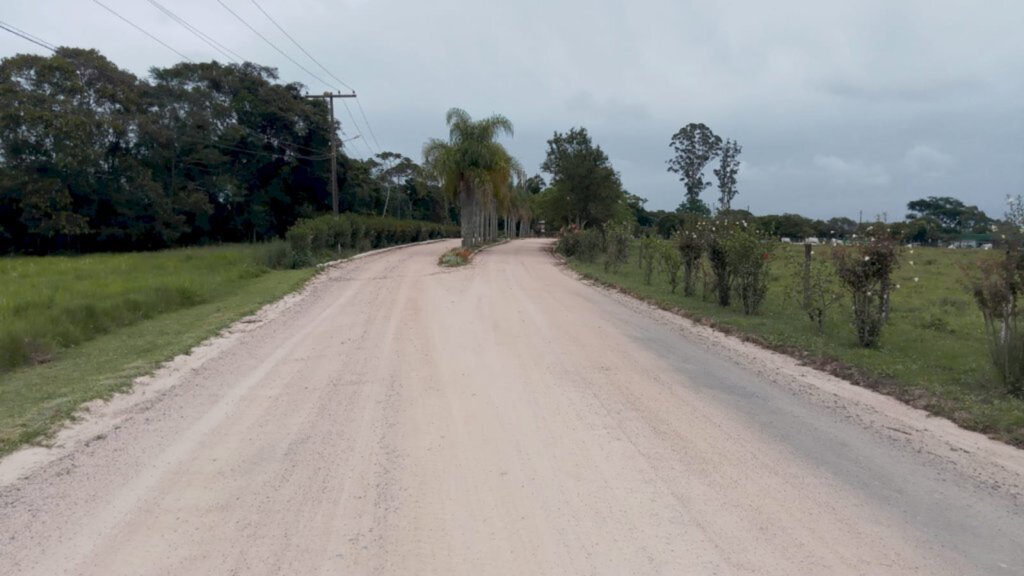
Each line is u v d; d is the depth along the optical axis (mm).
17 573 4059
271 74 52250
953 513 4887
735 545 4344
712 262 15734
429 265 29594
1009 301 8219
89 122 37625
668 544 4348
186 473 5609
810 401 7867
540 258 36250
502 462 5746
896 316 14297
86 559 4215
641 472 5539
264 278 23359
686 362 9844
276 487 5285
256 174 50906
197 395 8148
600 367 9289
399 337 11562
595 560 4148
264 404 7645
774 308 15234
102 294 15766
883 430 6820
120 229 41344
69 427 6984
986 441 6551
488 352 10180
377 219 47188
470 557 4188
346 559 4176
